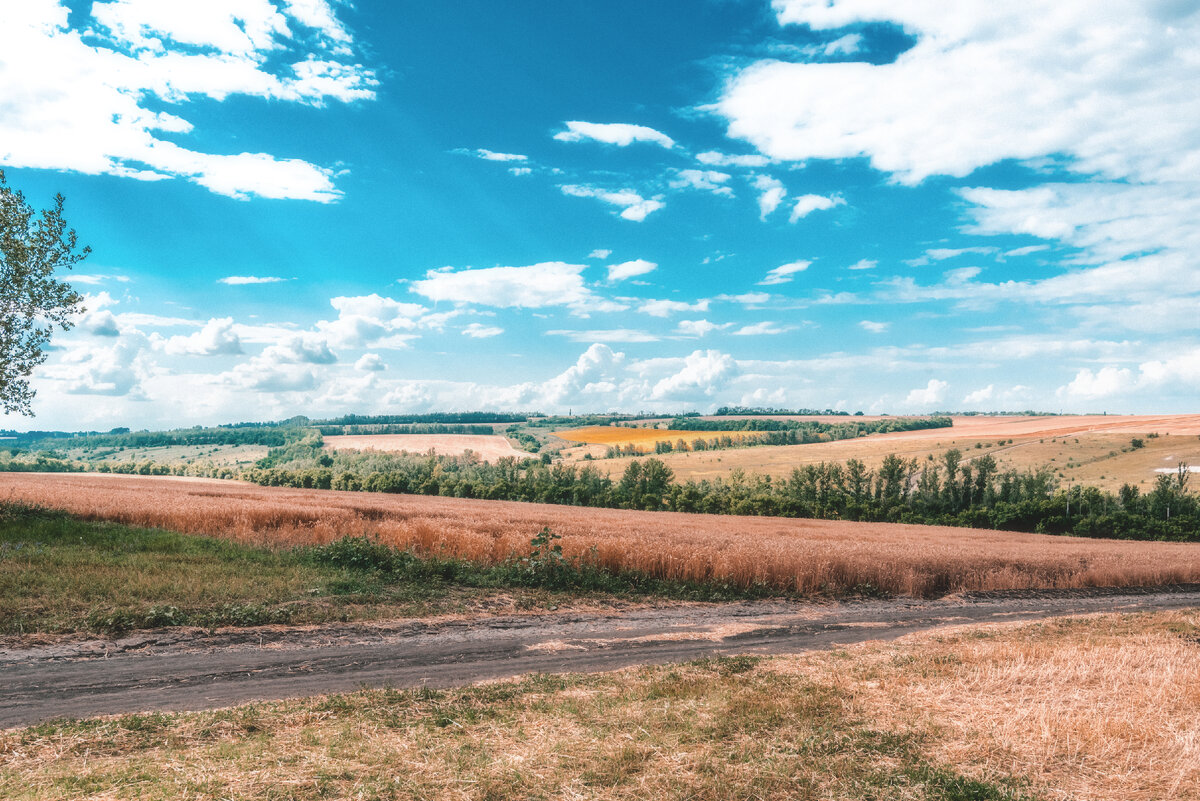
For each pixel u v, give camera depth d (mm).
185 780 5234
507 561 19469
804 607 18359
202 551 18578
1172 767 5555
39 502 28516
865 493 100062
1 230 21953
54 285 23047
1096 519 72562
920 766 5734
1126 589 25094
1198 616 16953
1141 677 8242
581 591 18062
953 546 34531
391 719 7008
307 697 8039
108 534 20406
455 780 5383
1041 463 128375
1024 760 5848
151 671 9070
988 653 9898
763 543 26984
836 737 6457
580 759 5895
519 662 10570
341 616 13039
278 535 22391
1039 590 23469
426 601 15250
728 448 175375
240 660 9867
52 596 12289
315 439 181250
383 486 105312
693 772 5645
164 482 90125
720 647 12453
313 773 5461
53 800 4840
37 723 6848
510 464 141000
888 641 13227
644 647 12180
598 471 114000
